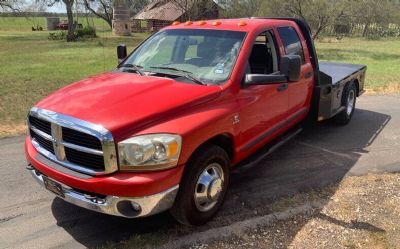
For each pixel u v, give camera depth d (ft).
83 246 12.20
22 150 20.26
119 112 11.43
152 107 11.75
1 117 26.61
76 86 13.78
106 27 242.37
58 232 12.92
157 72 14.85
